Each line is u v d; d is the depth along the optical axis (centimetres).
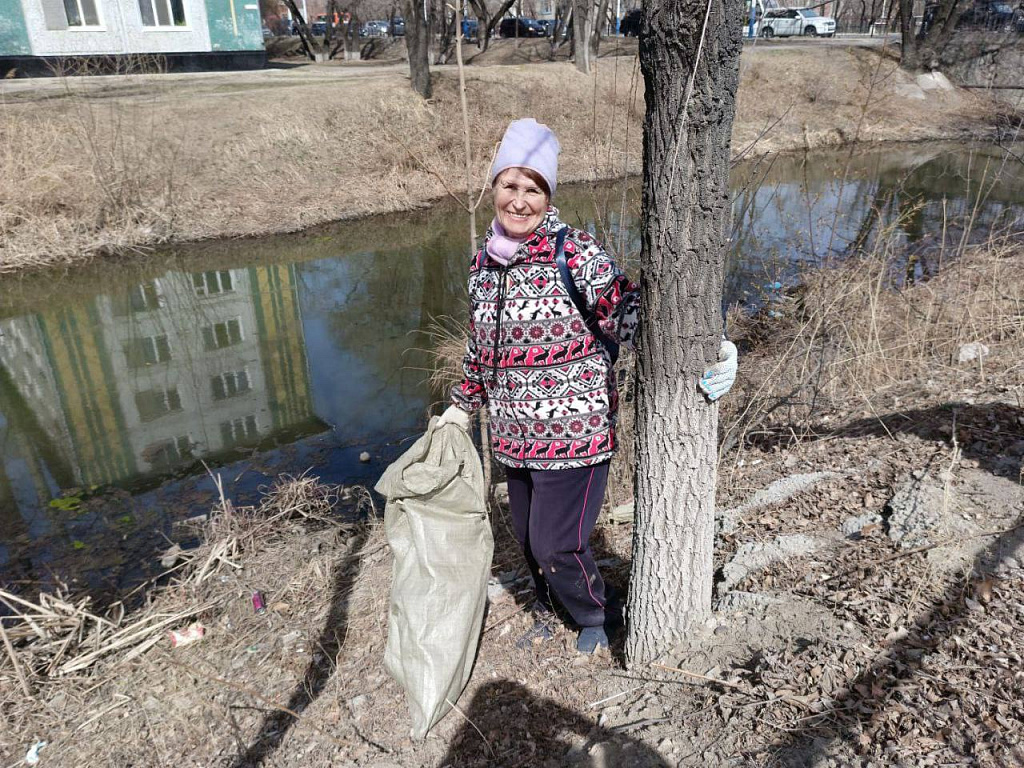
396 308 838
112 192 1086
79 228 1046
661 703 225
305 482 454
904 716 198
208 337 769
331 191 1284
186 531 422
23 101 1302
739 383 497
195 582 344
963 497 290
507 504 385
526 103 1523
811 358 494
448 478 234
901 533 276
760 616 246
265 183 1254
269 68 2264
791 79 1719
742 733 205
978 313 514
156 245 1070
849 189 1116
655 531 222
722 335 200
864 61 1742
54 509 457
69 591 368
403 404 589
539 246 205
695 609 237
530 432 220
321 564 351
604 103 1299
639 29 175
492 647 271
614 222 454
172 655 296
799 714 206
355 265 1006
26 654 297
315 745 244
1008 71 1235
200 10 2012
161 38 1973
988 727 190
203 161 1241
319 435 543
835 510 311
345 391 621
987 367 443
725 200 183
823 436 395
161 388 646
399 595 245
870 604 241
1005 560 249
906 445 355
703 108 171
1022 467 302
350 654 285
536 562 261
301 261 1030
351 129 1405
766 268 766
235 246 1092
